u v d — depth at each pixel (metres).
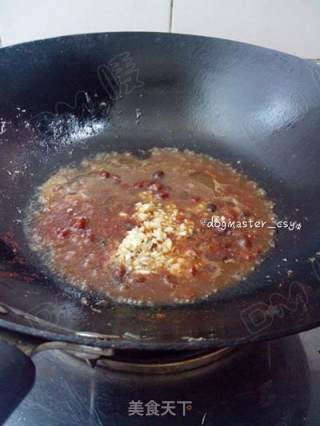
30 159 0.53
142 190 0.52
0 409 0.28
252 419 0.36
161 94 0.57
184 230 0.47
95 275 0.43
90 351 0.31
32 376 0.29
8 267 0.41
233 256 0.45
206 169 0.55
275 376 0.39
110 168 0.55
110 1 0.56
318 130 0.50
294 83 0.51
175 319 0.36
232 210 0.50
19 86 0.51
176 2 0.56
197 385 0.38
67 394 0.37
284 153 0.52
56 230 0.47
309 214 0.48
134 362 0.38
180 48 0.54
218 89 0.56
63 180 0.53
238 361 0.40
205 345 0.29
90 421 0.36
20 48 0.50
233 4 0.57
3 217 0.47
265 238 0.46
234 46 0.53
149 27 0.59
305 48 0.61
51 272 0.43
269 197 0.51
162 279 0.42
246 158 0.55
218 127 0.57
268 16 0.58
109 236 0.46
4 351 0.29
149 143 0.57
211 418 0.36
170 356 0.38
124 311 0.38
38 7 0.56
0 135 0.51
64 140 0.56
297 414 0.37
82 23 0.58
